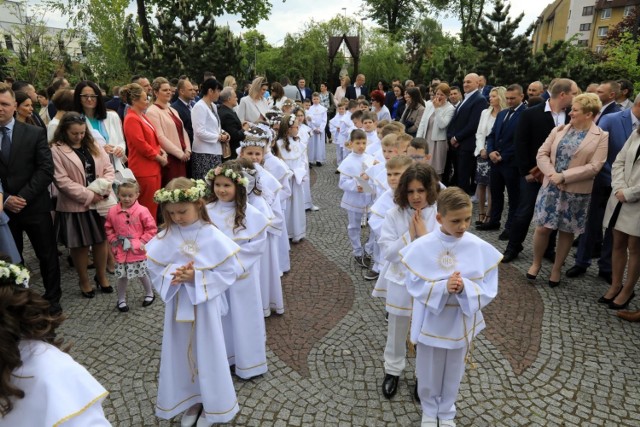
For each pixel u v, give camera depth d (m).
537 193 5.27
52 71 16.48
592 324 4.08
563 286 4.84
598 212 4.96
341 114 11.80
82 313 4.32
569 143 4.46
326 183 9.83
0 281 1.40
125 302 4.36
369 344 3.78
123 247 4.21
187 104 6.91
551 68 15.35
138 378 3.34
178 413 2.80
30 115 5.02
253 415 2.95
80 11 17.70
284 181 5.07
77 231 4.38
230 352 3.36
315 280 5.05
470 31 16.81
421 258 2.60
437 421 2.79
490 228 6.67
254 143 4.38
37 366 1.37
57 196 4.50
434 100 7.80
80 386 1.40
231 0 22.61
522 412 2.98
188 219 2.61
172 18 16.52
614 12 52.91
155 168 5.73
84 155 4.50
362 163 5.33
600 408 3.03
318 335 3.92
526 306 4.41
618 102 6.22
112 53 17.98
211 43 16.69
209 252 2.63
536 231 4.82
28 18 17.30
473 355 3.60
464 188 7.62
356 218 5.39
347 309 4.39
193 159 6.42
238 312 3.15
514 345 3.75
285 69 26.36
